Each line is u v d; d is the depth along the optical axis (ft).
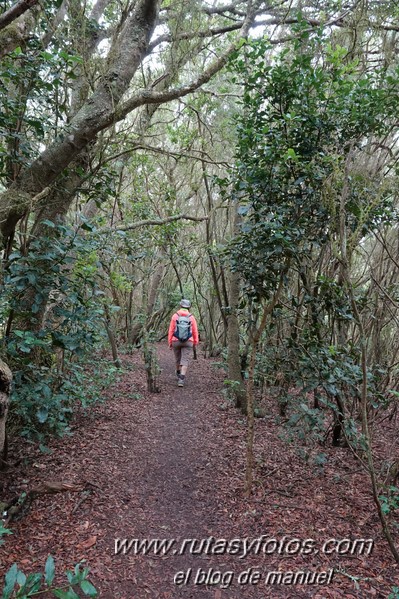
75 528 9.95
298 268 14.10
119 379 25.03
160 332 59.72
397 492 11.86
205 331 45.50
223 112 29.96
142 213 28.84
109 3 19.54
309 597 8.17
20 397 12.29
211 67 15.15
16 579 4.66
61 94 14.40
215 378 31.17
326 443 16.96
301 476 13.70
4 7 12.02
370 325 17.93
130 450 15.39
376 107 11.62
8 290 12.14
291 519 11.00
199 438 17.39
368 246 21.49
